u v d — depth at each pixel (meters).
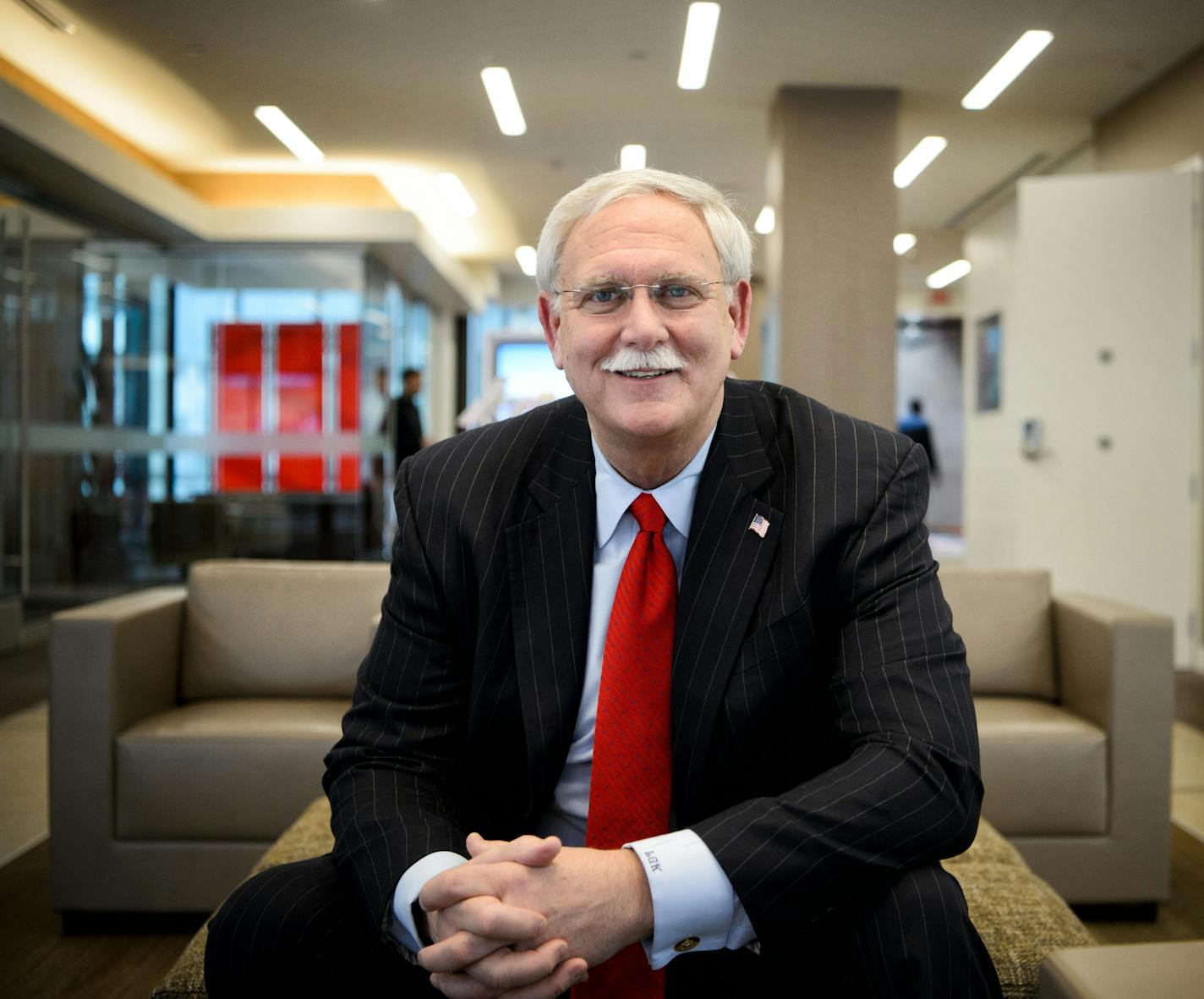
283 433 8.30
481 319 14.54
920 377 15.52
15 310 5.93
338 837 1.08
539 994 0.91
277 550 8.23
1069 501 5.59
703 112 6.70
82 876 2.23
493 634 1.16
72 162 6.07
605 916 0.92
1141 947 0.66
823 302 6.27
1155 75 6.01
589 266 1.11
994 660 2.62
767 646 1.10
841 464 1.19
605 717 1.10
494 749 1.17
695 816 1.10
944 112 6.64
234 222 8.23
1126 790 2.27
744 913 0.94
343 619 2.66
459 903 0.91
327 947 1.03
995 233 8.40
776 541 1.14
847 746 1.07
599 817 1.09
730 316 1.19
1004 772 2.26
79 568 6.82
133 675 2.34
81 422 6.88
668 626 1.13
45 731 3.93
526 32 5.45
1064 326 5.59
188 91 6.43
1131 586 5.54
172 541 7.91
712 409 1.17
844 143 6.27
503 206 9.42
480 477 1.25
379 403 9.05
